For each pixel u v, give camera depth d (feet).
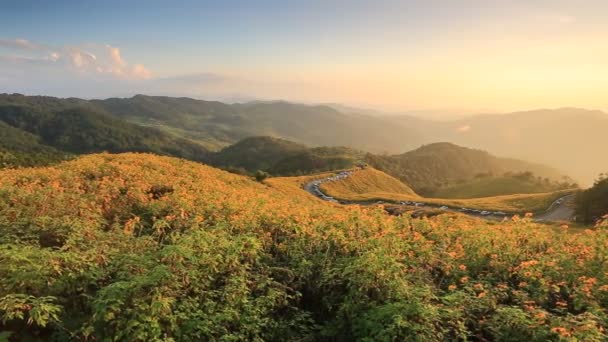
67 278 29.94
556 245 47.19
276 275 40.19
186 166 132.67
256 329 30.30
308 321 35.63
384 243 43.60
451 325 31.17
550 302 36.19
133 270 32.37
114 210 60.59
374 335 29.32
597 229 47.67
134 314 26.27
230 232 47.78
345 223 51.01
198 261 34.37
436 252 45.01
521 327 29.45
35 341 27.14
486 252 43.83
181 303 30.07
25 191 55.77
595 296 34.65
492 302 32.94
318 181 412.98
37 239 40.86
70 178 77.56
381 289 33.40
